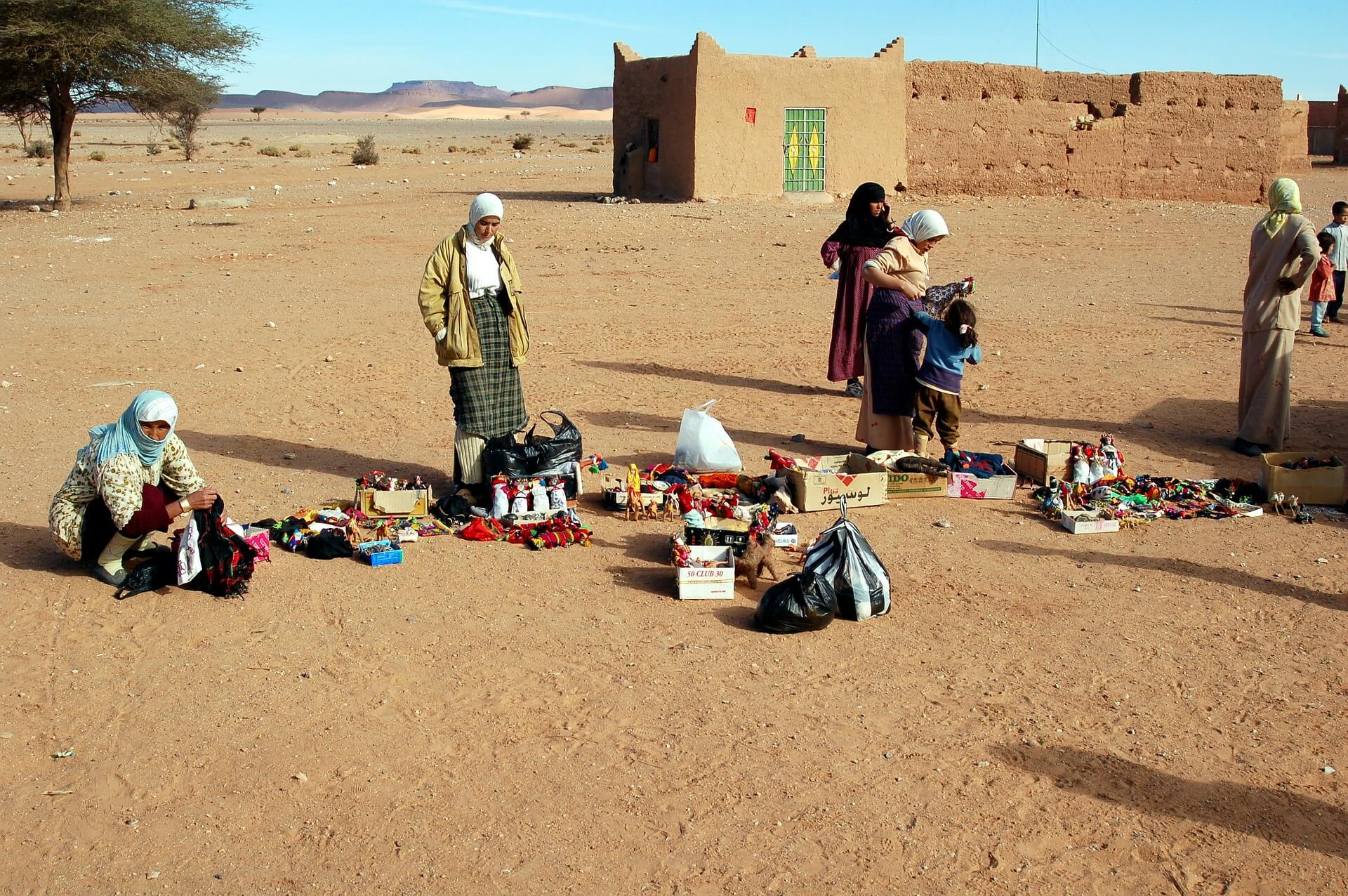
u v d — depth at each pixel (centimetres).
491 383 822
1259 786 483
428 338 1458
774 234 2522
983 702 549
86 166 4928
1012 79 3306
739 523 759
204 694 552
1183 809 467
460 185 3891
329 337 1460
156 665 580
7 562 706
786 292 1838
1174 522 797
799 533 771
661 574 705
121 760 496
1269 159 3425
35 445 971
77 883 421
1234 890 420
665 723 529
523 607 653
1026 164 3353
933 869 430
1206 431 1038
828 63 3134
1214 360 1350
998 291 1870
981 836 449
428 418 1077
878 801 470
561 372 1275
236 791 475
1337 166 5212
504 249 819
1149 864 434
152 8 3222
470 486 834
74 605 648
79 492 667
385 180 4169
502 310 822
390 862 432
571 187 3847
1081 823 458
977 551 742
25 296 1748
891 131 3228
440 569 706
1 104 3098
